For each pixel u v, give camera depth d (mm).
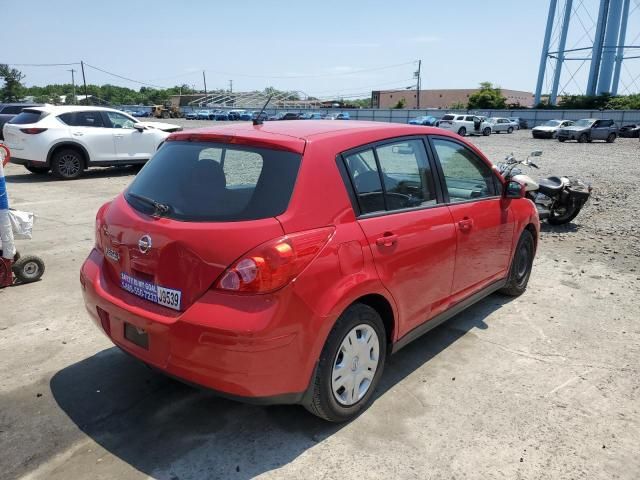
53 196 10688
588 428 3227
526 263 5465
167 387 3613
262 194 2818
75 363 3922
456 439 3092
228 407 3387
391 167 3482
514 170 6383
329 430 3158
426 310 3756
